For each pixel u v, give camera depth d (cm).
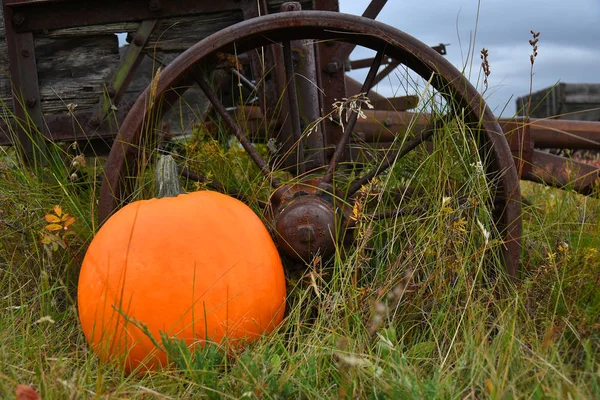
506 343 220
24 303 286
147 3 335
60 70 349
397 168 342
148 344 228
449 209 268
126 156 280
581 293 268
